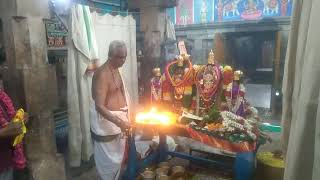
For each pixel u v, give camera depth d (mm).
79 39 3896
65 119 4883
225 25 8133
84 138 4141
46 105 3121
